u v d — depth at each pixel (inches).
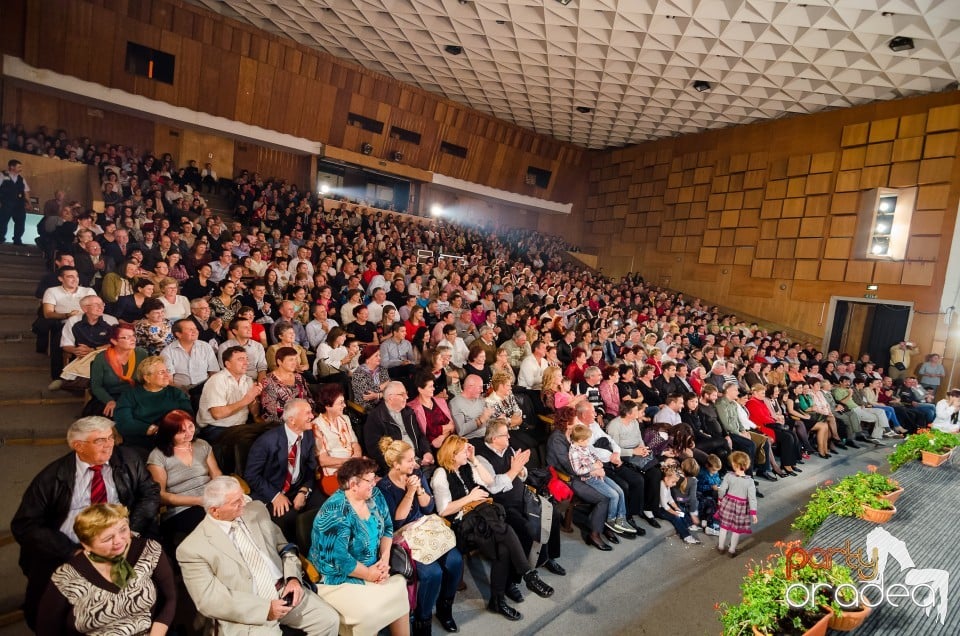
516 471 148.0
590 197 821.9
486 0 433.4
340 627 106.8
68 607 80.7
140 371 133.3
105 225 277.1
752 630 84.3
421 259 512.4
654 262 711.1
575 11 438.6
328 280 333.4
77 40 458.0
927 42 384.5
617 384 255.4
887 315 480.1
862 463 305.7
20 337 214.1
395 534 120.5
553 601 137.0
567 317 409.1
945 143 436.8
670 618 139.5
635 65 498.9
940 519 130.6
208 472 123.3
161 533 114.0
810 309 529.3
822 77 456.1
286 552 106.8
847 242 501.0
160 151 545.6
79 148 438.6
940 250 437.4
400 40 518.3
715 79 494.6
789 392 322.0
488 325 273.9
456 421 180.7
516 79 572.4
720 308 612.1
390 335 241.1
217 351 184.2
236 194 517.0
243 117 559.5
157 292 213.3
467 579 143.0
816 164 530.6
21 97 468.1
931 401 405.4
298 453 129.7
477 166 741.9
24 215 335.0
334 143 625.9
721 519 180.4
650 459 198.7
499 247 709.3
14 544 113.0
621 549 169.8
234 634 93.0
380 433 150.8
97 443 97.0
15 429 150.6
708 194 642.8
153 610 88.4
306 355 210.7
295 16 484.4
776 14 394.0
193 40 503.2
